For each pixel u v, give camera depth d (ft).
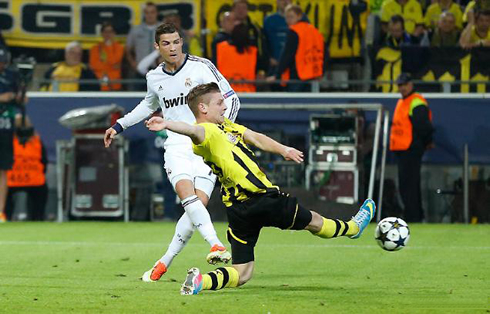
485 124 168.66
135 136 174.29
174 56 86.53
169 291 76.38
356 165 165.07
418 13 175.94
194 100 72.54
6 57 171.94
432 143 168.66
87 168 171.94
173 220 173.58
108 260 106.01
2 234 144.56
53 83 177.78
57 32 182.50
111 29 181.37
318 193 165.78
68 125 169.89
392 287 80.79
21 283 83.05
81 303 69.15
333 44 175.22
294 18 171.42
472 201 169.37
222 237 138.62
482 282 85.10
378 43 174.70
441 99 169.48
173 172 83.71
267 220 71.61
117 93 174.40
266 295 73.92
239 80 173.06
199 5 178.09
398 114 165.37
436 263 103.09
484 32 172.14
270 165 169.27
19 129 172.96
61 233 146.51
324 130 165.99
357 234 78.13
